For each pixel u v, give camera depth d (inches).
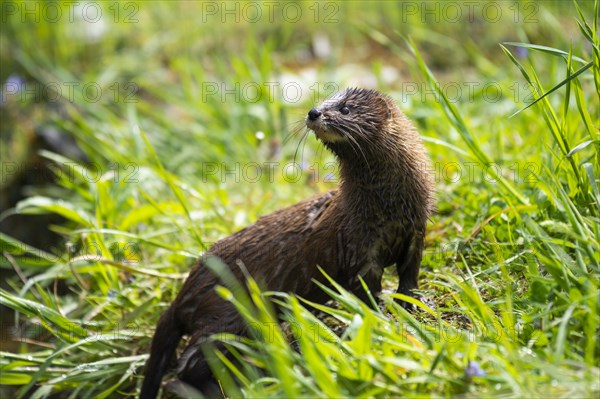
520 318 319.9
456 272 386.3
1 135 714.8
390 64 729.0
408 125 384.5
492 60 695.1
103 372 404.5
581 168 369.1
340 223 368.2
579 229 321.1
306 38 781.9
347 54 755.4
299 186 540.4
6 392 463.5
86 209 562.9
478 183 458.6
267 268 373.7
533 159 438.3
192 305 379.2
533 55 588.4
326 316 385.7
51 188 657.0
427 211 376.5
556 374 263.3
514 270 356.5
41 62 786.2
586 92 517.7
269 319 307.9
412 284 376.2
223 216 513.3
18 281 557.9
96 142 645.9
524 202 394.0
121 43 818.2
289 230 377.7
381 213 366.6
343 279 373.1
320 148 586.6
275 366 285.9
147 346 428.8
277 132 631.2
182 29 817.5
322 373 271.3
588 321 280.7
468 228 421.7
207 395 359.6
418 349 286.8
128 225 492.7
